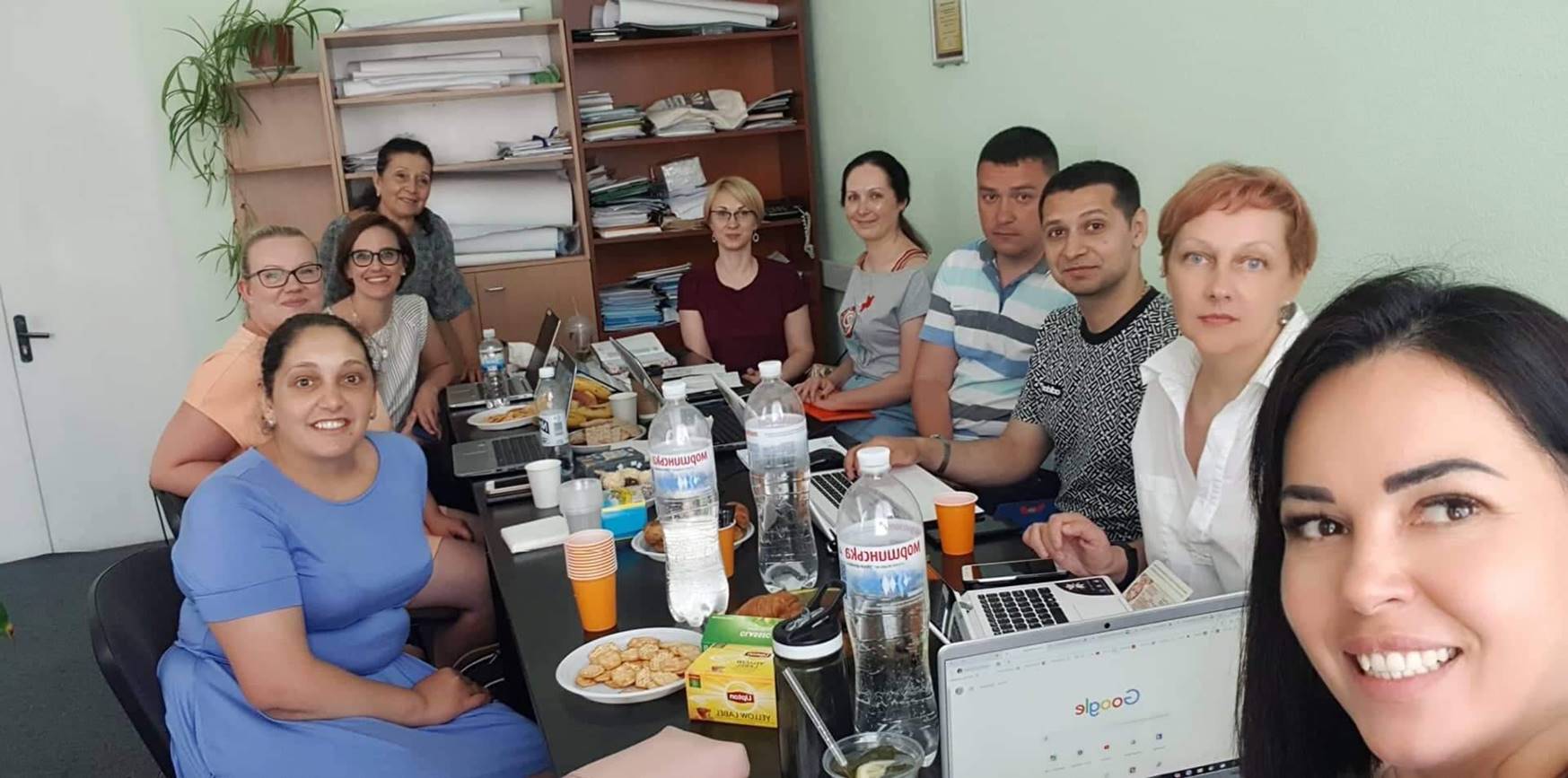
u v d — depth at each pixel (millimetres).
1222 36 2455
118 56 4719
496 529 2244
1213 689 1166
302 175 4898
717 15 4895
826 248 5184
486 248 4883
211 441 2619
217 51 4586
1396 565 651
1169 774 1171
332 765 1773
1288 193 1632
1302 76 2242
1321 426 691
